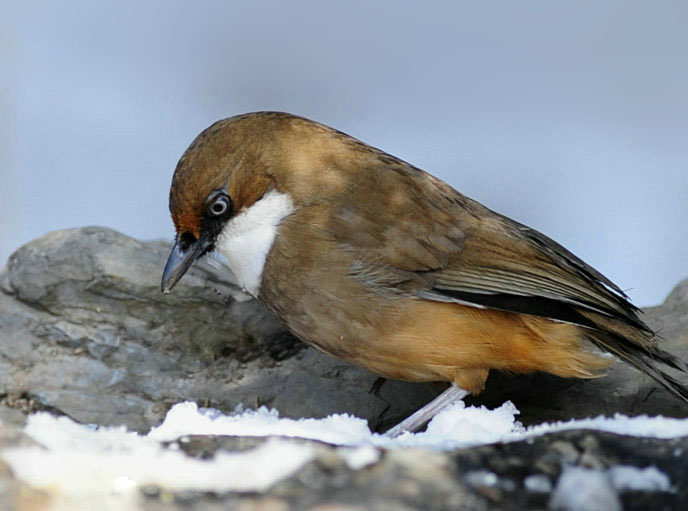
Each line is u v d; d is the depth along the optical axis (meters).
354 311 10.45
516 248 10.72
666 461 7.25
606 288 10.80
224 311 12.13
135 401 11.53
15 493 6.78
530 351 10.55
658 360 10.64
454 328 10.38
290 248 10.50
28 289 11.96
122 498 6.82
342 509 6.77
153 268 12.10
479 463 7.24
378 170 10.83
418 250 10.46
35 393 11.38
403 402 11.57
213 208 10.56
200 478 7.07
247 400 11.56
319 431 8.92
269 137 10.66
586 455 7.29
